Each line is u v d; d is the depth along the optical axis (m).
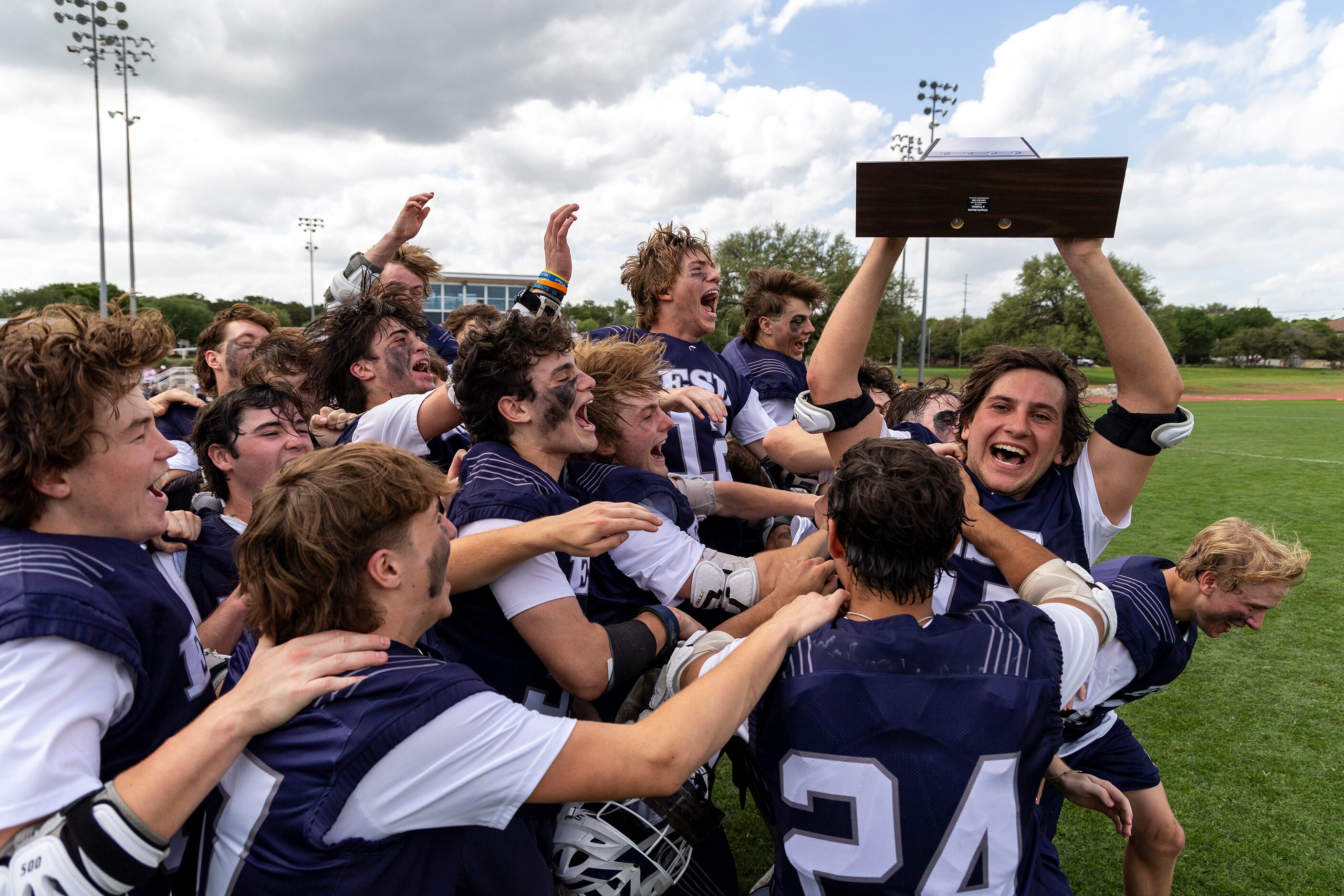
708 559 1.88
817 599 1.36
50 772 0.95
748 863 2.62
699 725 1.12
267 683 1.03
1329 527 7.84
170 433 3.08
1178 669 2.10
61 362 1.07
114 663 1.08
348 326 2.68
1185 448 15.34
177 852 1.21
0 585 1.00
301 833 1.01
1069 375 1.79
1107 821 2.92
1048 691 1.22
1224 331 92.69
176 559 1.71
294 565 1.09
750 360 3.81
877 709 1.19
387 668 1.08
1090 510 1.75
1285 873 2.59
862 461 1.29
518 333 1.69
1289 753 3.37
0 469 1.06
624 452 2.13
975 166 1.46
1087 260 1.53
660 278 2.87
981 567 1.70
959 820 1.17
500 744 1.06
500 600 1.55
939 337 82.75
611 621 1.88
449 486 1.22
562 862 1.57
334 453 1.17
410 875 1.08
